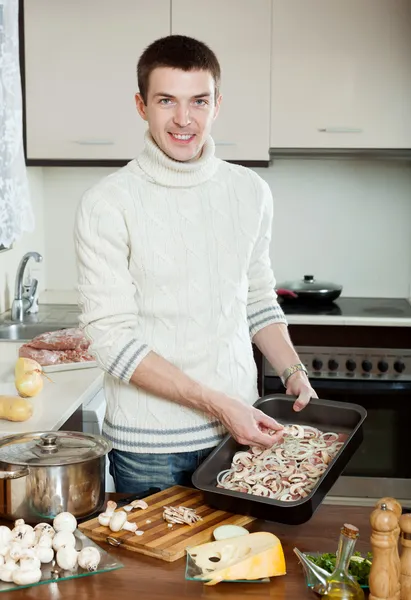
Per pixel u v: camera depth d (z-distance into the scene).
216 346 1.88
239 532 1.51
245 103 3.67
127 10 3.61
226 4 3.61
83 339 2.81
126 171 1.88
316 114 3.68
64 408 2.25
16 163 2.98
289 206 4.15
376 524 1.25
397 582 1.28
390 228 4.14
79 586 1.37
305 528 1.60
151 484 1.88
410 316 3.60
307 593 1.36
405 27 3.62
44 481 1.57
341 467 1.66
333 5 3.61
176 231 1.85
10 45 2.91
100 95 3.66
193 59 1.74
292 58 3.64
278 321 2.09
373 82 3.65
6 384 2.49
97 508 1.64
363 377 3.57
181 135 1.80
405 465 3.60
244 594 1.35
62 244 4.18
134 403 1.87
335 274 4.18
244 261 1.93
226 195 1.92
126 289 1.83
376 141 3.69
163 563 1.45
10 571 1.38
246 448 1.83
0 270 3.50
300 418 1.94
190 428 1.87
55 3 3.61
